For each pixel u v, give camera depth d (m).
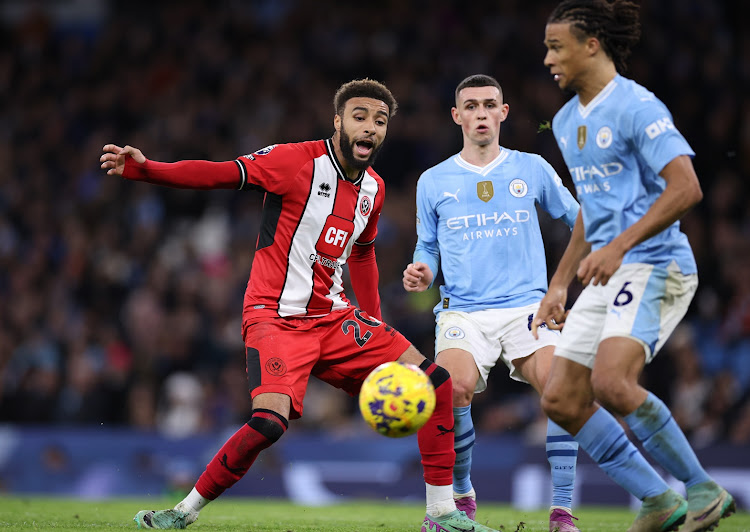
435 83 53.91
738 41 52.72
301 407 15.41
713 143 46.25
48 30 66.31
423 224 18.72
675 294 13.59
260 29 62.38
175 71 60.34
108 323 44.78
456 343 17.42
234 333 41.94
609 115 13.58
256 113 56.34
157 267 45.78
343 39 58.84
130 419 38.47
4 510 20.08
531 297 17.84
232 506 23.66
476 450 30.47
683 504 13.48
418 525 18.16
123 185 52.25
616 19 13.74
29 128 60.06
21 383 39.16
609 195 13.77
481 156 18.50
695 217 42.66
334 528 16.98
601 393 13.23
